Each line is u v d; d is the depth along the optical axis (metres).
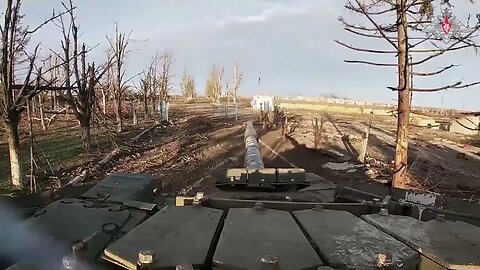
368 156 23.67
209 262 3.28
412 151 27.08
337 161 22.16
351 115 56.59
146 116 42.28
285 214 4.30
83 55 21.22
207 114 54.75
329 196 6.61
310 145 26.58
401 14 10.04
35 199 5.40
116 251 3.29
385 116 55.88
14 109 12.65
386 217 4.38
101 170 17.72
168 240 3.51
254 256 3.17
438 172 20.72
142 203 4.80
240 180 7.33
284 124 31.75
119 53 29.66
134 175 6.22
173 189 14.61
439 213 4.96
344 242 3.57
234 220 4.04
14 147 12.78
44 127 29.58
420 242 3.62
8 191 12.23
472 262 3.21
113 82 35.09
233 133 33.00
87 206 4.62
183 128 36.31
